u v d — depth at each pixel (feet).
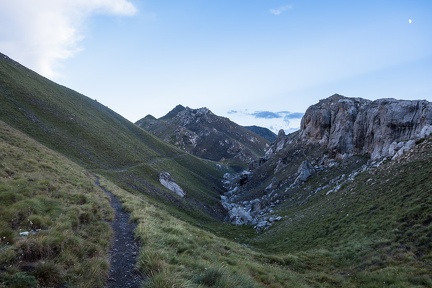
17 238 33.58
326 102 387.14
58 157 137.18
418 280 55.16
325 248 98.12
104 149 272.72
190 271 36.22
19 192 51.13
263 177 412.16
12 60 358.84
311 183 255.91
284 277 56.13
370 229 93.86
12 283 24.80
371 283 58.39
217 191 442.50
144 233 51.19
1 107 206.59
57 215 46.24
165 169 350.02
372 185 138.31
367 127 253.44
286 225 162.61
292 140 467.52
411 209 87.76
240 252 74.33
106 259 37.06
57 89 388.98
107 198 89.15
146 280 31.60
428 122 189.26
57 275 28.40
